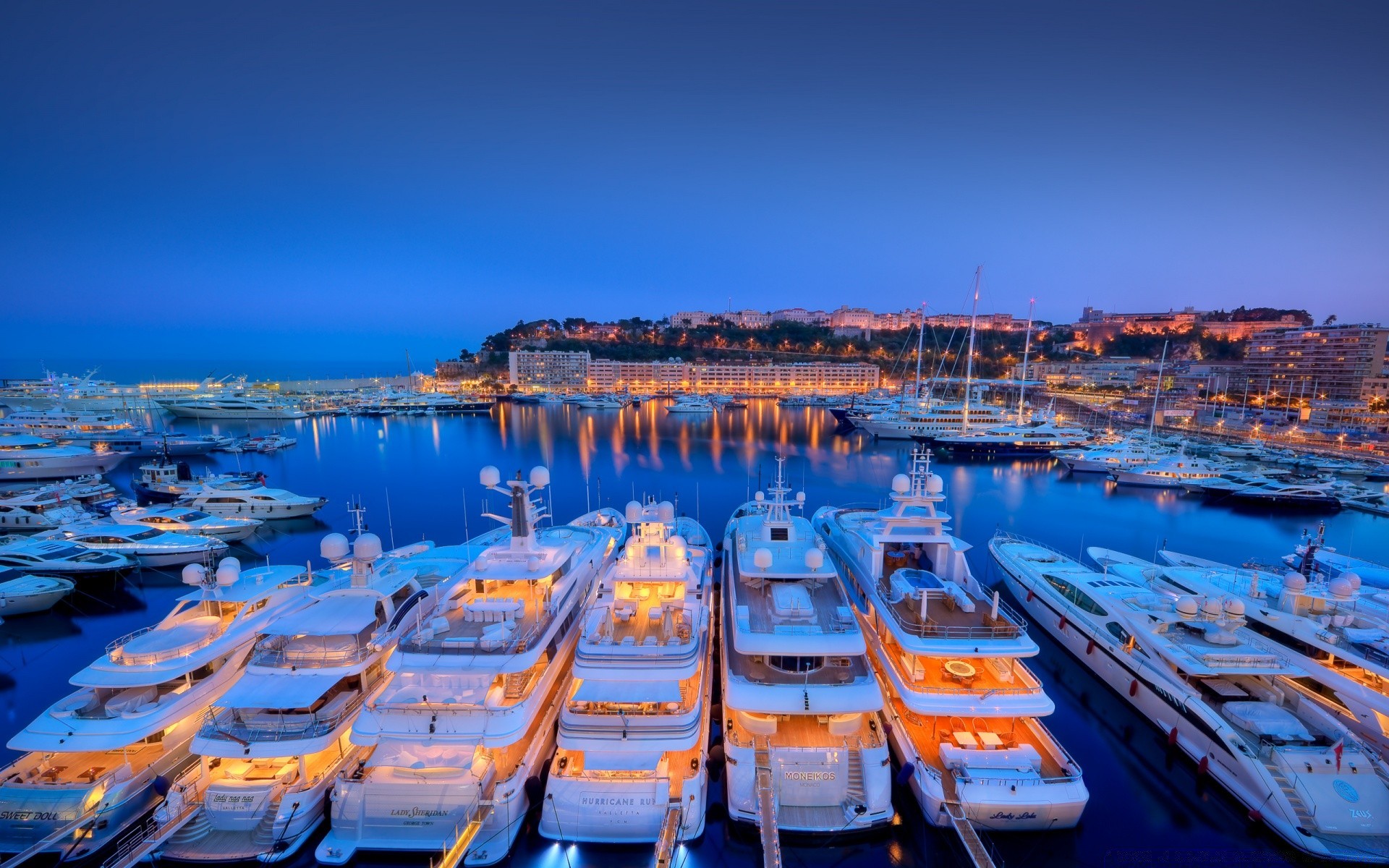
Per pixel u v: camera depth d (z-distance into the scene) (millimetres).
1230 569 31109
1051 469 80625
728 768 17625
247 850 16125
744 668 19609
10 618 32438
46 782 17047
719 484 71500
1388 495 61750
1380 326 146250
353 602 20891
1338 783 17328
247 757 17031
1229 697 20734
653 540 23188
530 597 21219
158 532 41750
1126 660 23578
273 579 25844
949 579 23891
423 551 33969
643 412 166750
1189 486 66938
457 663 17484
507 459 88812
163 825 16219
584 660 18344
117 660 19266
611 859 16453
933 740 19484
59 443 73562
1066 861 16719
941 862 16672
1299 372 158625
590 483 71875
